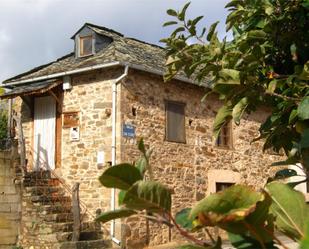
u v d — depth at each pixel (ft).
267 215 4.44
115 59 41.93
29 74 51.13
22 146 43.62
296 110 8.64
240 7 10.75
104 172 4.41
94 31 47.73
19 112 49.96
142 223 42.11
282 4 9.87
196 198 47.52
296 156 8.51
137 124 43.24
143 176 4.63
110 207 41.47
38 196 41.52
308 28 9.78
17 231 41.96
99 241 39.40
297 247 4.38
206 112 50.11
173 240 44.16
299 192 4.72
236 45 10.61
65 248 37.78
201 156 48.83
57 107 46.75
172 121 46.50
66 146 45.27
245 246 4.56
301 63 9.78
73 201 39.83
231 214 4.25
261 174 55.16
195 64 11.32
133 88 43.37
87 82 44.62
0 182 42.16
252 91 9.65
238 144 53.26
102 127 43.04
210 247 4.71
